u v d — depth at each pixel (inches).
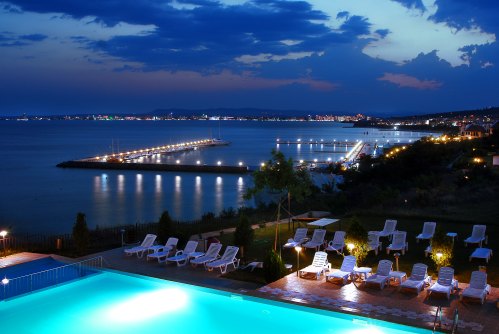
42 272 546.9
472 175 1478.8
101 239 834.8
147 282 560.1
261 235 813.2
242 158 4488.2
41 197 2162.9
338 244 681.0
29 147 5787.4
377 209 1090.1
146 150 5059.1
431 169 1846.7
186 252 652.7
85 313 474.6
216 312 471.2
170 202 1972.2
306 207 1240.8
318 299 475.2
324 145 6599.4
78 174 3208.7
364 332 406.9
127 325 445.1
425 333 386.3
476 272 477.7
